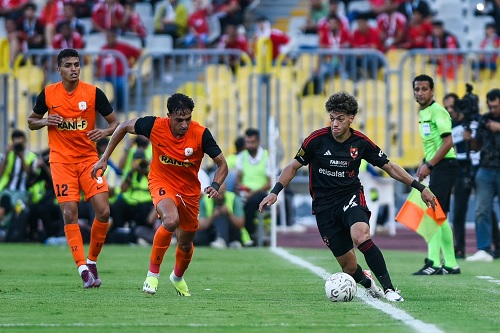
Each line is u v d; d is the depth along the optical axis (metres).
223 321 24.48
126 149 55.78
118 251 50.50
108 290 31.95
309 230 64.38
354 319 24.78
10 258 46.16
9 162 56.12
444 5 77.69
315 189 28.94
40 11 81.56
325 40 70.81
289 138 64.00
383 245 54.62
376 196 60.00
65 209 33.03
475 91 62.06
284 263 43.44
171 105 29.06
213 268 40.94
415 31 69.06
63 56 33.09
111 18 75.38
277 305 27.84
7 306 27.58
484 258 45.25
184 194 29.97
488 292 31.28
